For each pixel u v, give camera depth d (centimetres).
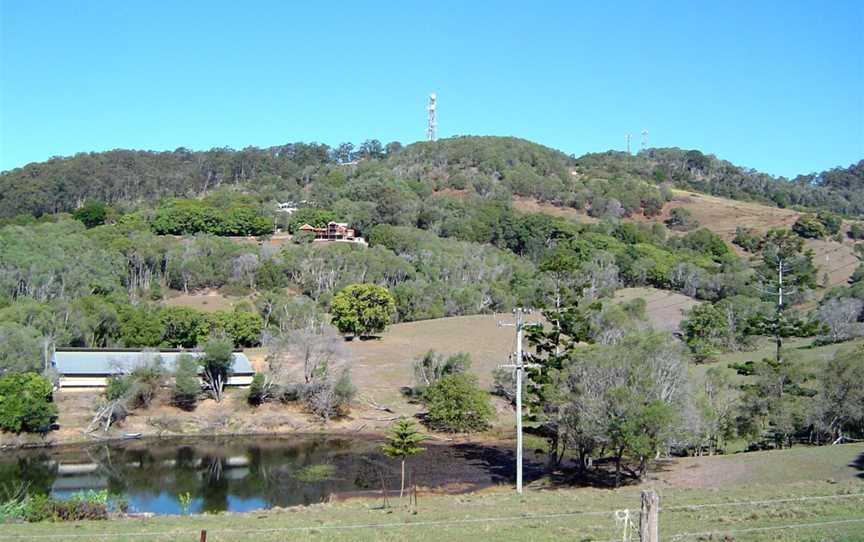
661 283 15075
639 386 5369
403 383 9725
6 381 7375
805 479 4584
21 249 12144
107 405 7912
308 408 8869
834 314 10181
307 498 5538
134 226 16488
